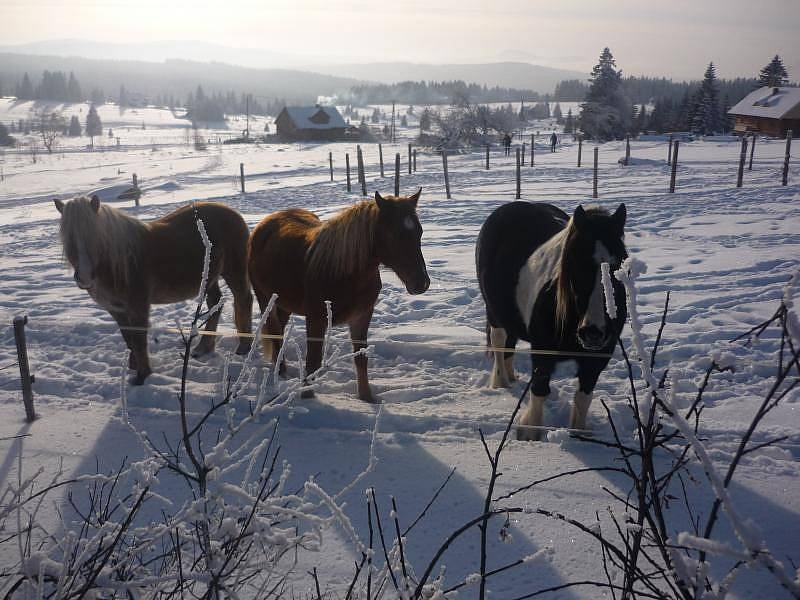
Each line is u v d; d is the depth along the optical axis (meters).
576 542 3.10
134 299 5.46
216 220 6.19
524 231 4.92
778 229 11.80
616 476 3.70
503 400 5.15
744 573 2.87
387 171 34.06
